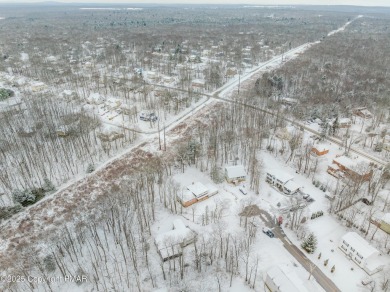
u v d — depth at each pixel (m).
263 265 56.81
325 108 120.25
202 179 83.19
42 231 66.25
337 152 95.44
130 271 56.53
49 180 78.62
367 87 140.38
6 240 63.81
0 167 82.19
